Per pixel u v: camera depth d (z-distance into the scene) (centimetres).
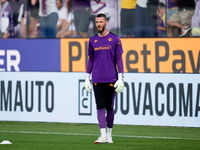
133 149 2116
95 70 2266
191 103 3209
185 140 2547
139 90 3322
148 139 2583
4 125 3409
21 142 2416
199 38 3206
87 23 3488
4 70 3650
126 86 3353
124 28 3412
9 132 2961
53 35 3578
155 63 3303
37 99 3566
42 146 2230
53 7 3569
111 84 2261
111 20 3444
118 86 2250
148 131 3033
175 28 3319
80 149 2105
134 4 3384
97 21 2231
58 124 3459
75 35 3528
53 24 3575
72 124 3450
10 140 2516
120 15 3419
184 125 3225
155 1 3347
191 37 3225
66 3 3541
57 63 3541
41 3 3597
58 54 3538
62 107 3509
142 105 3312
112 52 2253
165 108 3269
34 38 3594
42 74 3556
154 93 3288
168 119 3259
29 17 3628
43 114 3553
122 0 3409
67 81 3497
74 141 2453
